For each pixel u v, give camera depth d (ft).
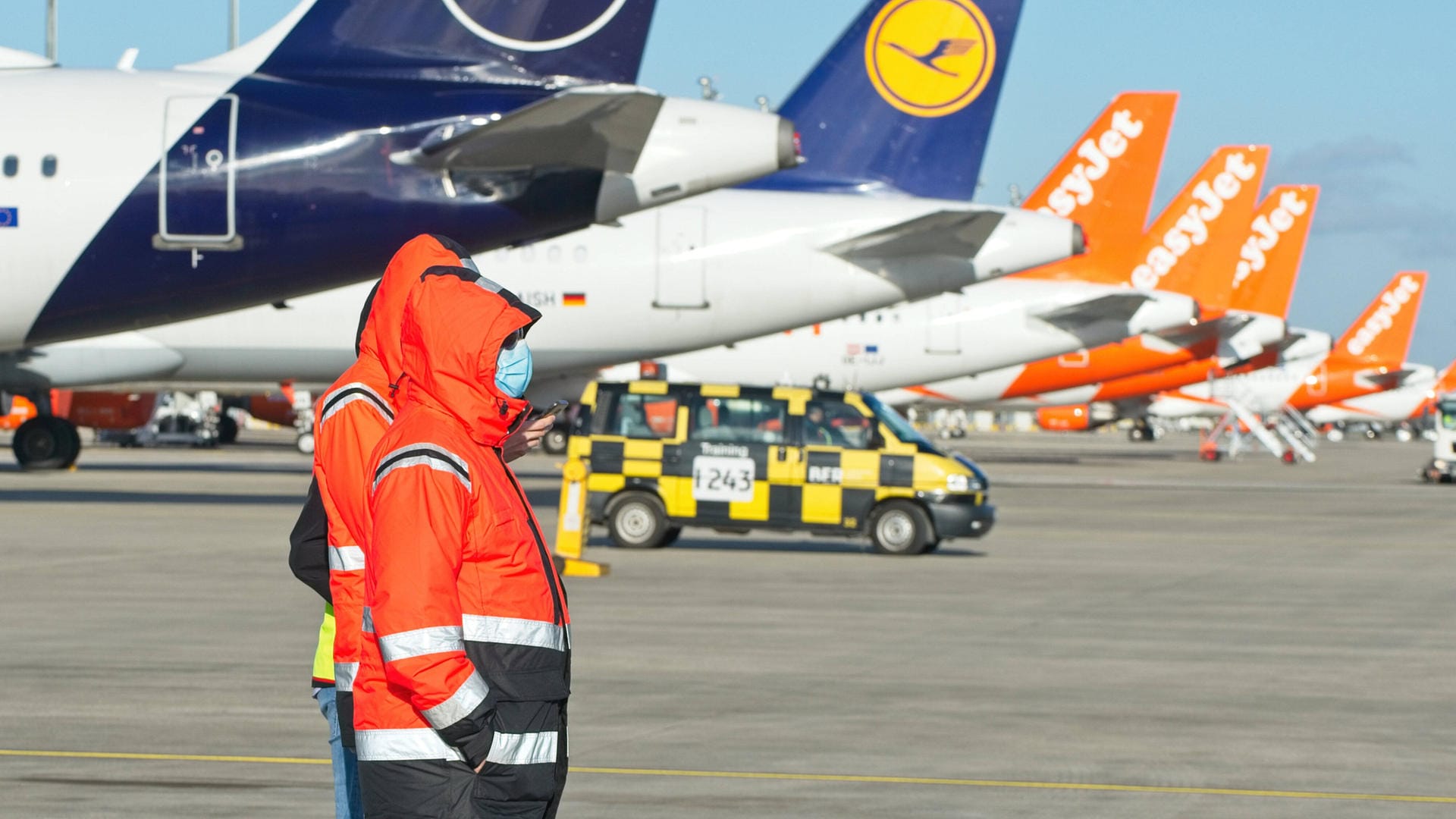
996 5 402.52
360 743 51.03
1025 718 116.06
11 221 264.31
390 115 266.77
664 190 275.39
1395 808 90.22
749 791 91.66
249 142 265.34
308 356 392.06
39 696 120.06
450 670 47.60
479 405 50.29
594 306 375.04
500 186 268.82
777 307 373.81
